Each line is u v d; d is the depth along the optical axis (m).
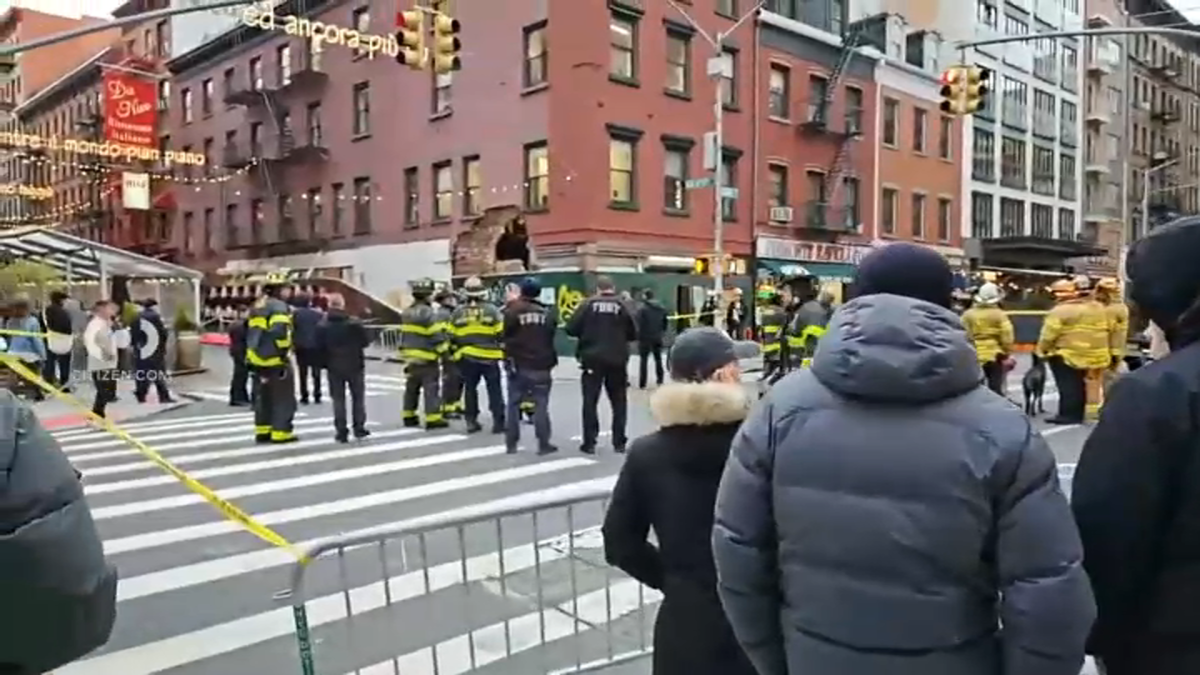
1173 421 1.97
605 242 25.78
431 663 4.27
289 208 36.72
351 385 11.48
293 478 9.23
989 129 43.22
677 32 27.77
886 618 1.92
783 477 2.06
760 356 17.97
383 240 31.98
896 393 1.93
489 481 8.95
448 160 29.31
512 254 27.33
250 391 17.30
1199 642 1.99
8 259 21.88
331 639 4.77
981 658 1.94
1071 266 48.06
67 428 13.23
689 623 2.77
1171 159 62.25
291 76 34.53
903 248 2.19
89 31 12.66
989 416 1.93
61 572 2.10
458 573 5.25
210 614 5.31
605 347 10.13
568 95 25.67
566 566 5.10
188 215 43.41
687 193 28.09
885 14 36.81
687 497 2.79
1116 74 56.25
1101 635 2.12
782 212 30.86
